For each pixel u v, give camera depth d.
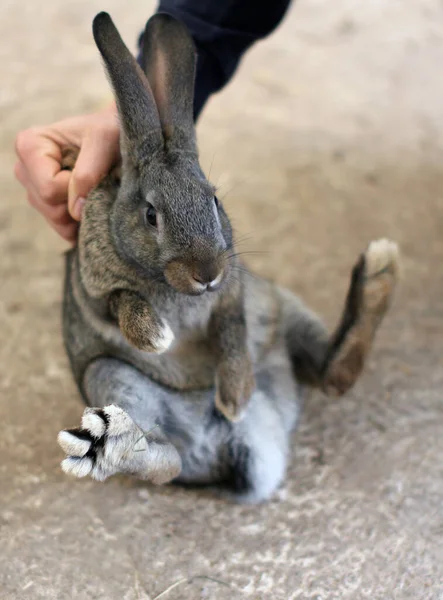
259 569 0.67
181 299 0.66
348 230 1.10
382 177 1.21
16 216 1.11
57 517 0.71
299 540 0.69
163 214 0.61
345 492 0.73
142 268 0.64
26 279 1.00
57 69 1.48
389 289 0.76
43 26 1.65
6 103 1.36
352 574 0.66
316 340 0.82
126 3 1.74
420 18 1.74
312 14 1.75
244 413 0.69
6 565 0.66
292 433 0.79
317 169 1.22
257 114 1.37
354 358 0.77
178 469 0.66
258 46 1.61
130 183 0.64
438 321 0.94
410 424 0.80
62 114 1.33
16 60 1.51
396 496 0.73
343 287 1.00
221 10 0.80
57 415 0.81
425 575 0.66
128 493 0.73
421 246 1.06
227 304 0.68
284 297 0.84
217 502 0.73
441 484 0.74
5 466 0.75
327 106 1.41
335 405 0.83
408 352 0.90
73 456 0.59
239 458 0.72
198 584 0.65
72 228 0.74
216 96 1.42
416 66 1.55
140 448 0.62
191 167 0.63
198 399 0.72
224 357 0.69
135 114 0.63
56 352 0.89
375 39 1.65
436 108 1.41
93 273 0.66
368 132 1.33
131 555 0.68
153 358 0.70
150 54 0.67
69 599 0.64
